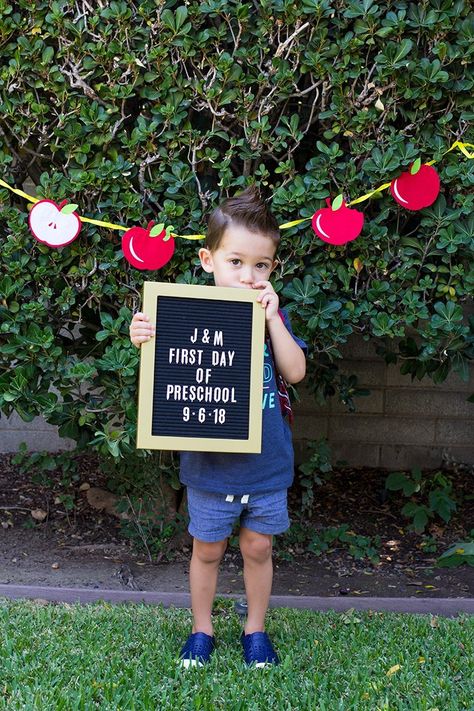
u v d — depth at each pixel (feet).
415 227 12.61
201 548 9.80
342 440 19.16
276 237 9.66
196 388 9.28
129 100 12.33
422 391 19.20
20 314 12.09
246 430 9.34
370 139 11.88
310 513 16.07
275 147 11.86
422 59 11.37
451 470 19.30
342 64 11.45
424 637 10.84
